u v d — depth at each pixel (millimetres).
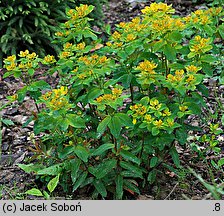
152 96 2797
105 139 2848
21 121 3859
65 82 3150
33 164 3068
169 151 2789
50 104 2498
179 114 2582
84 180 2762
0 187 3062
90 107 2895
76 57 2885
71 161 2773
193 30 3014
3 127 3760
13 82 4500
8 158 3371
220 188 2570
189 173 3059
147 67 2537
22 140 3617
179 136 2686
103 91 2602
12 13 4605
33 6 4766
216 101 3842
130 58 2742
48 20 4766
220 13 2945
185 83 2535
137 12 5891
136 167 2725
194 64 2699
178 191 2924
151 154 2883
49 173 2801
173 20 2637
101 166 2680
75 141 2650
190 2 5699
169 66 2703
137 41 2672
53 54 4965
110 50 2734
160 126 2514
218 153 3238
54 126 2561
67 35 2914
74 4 5039
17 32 4727
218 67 3902
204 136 3062
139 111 2553
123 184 2779
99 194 2916
